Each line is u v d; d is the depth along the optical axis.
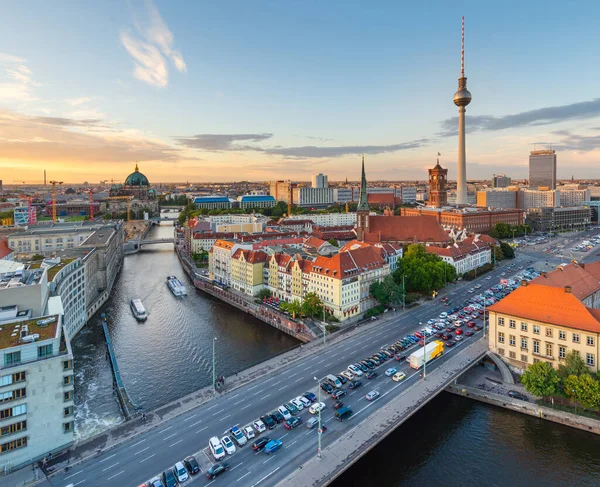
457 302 166.00
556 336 101.06
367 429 81.38
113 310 180.38
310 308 147.62
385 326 139.62
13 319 92.94
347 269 153.50
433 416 95.69
